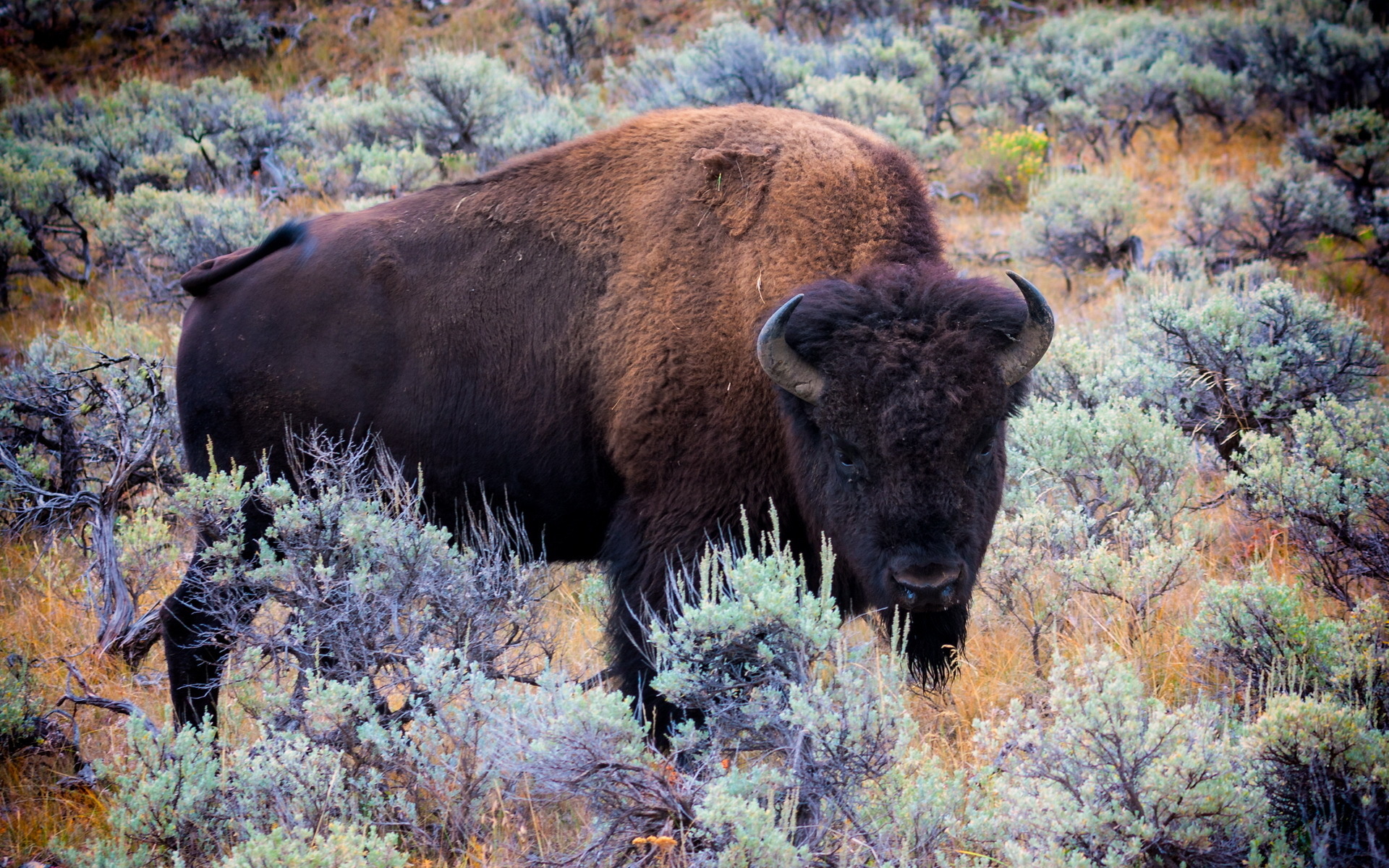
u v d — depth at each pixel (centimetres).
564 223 1705
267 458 1659
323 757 1278
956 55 6331
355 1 8481
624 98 6481
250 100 6128
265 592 1602
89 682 1808
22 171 4031
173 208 3759
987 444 1369
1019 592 1778
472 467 1714
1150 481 2023
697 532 1548
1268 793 1176
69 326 3497
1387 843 1103
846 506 1384
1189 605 1767
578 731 1196
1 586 2111
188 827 1239
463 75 5166
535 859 1231
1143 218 4319
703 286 1592
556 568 1991
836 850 1219
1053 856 1043
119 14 8438
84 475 2436
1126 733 1126
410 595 1534
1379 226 3709
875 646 1625
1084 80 5909
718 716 1324
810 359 1379
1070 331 2839
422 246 1731
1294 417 1969
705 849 1148
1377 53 5481
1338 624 1438
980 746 1394
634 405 1595
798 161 1598
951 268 1522
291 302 1703
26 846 1384
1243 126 5669
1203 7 7375
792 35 6862
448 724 1304
